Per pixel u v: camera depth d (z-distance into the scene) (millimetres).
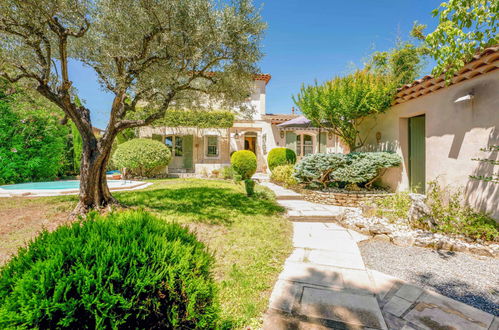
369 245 4535
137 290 1472
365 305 2621
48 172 13734
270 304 2615
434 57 4117
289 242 4613
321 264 3652
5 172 11672
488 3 3541
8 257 3629
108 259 1457
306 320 2357
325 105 8344
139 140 14852
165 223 2154
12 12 4559
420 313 2502
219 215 6109
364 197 7645
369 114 8648
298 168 9133
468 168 5164
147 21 5078
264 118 17047
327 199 8133
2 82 7074
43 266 1362
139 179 14562
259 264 3549
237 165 13906
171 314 1599
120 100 5789
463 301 2752
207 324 1752
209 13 5219
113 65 5910
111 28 5180
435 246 4293
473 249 4027
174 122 16219
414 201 5309
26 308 1198
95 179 5973
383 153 7617
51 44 5855
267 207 7285
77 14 4738
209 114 16562
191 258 1790
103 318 1315
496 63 4402
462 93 5336
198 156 17281
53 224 5227
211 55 5883
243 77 6621
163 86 6074
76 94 7062
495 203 4605
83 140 5961
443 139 5832
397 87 7660
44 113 12219
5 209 6430
